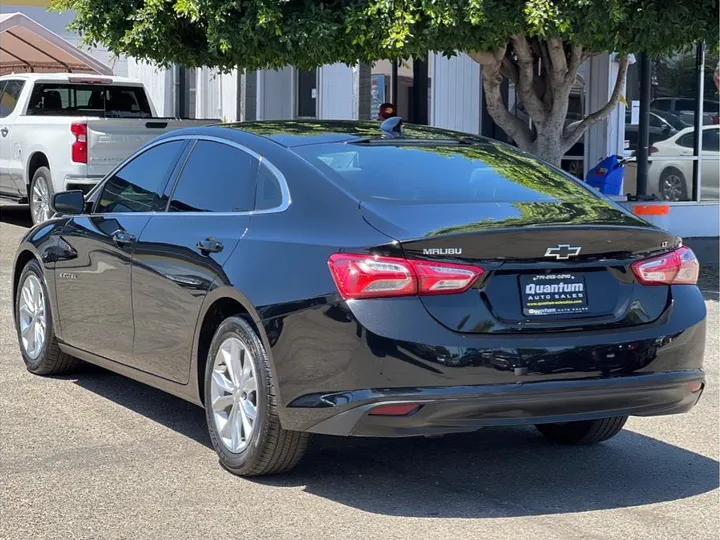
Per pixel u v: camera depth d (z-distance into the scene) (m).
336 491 5.52
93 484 5.55
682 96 16.97
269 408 5.39
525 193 5.84
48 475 5.68
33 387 7.59
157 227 6.41
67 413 6.92
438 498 5.45
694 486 5.74
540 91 13.56
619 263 5.36
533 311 5.15
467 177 5.91
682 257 5.61
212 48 12.06
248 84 21.30
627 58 13.52
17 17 18.77
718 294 12.17
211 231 5.95
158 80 24.22
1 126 17.11
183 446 6.26
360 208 5.32
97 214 7.15
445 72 18.31
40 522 5.01
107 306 6.84
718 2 11.52
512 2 11.36
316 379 5.15
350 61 12.65
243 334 5.55
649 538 4.95
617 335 5.28
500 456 6.25
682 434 6.79
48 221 7.83
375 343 4.95
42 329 7.81
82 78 17.02
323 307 5.11
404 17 11.39
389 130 6.38
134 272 6.50
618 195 15.42
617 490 5.65
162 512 5.16
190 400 6.15
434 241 4.99
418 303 5.00
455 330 5.00
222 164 6.21
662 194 16.98
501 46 12.44
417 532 4.95
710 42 11.64
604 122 17.23
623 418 6.25
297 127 6.41
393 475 5.83
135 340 6.56
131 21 12.68
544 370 5.10
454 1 11.26
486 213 5.36
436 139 6.41
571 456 6.27
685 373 5.49
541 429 6.69
